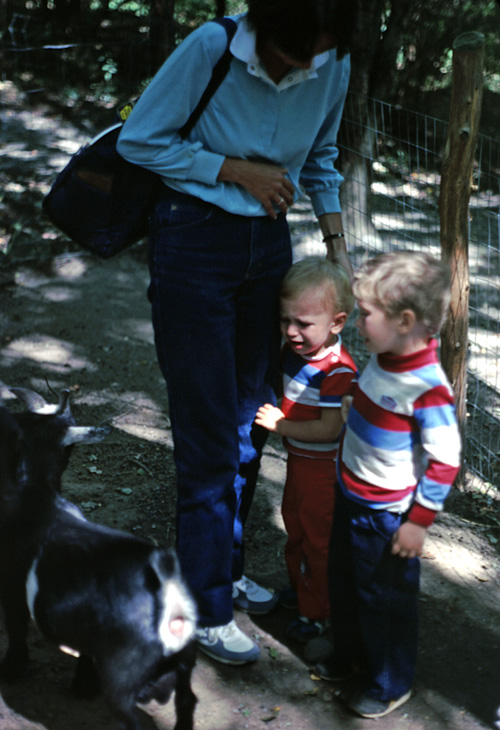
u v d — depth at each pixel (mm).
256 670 2779
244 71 2402
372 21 5809
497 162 8562
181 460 2719
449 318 3697
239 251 2574
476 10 9680
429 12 9320
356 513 2398
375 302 2193
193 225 2535
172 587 2137
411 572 2463
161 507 3639
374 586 2449
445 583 3273
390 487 2338
